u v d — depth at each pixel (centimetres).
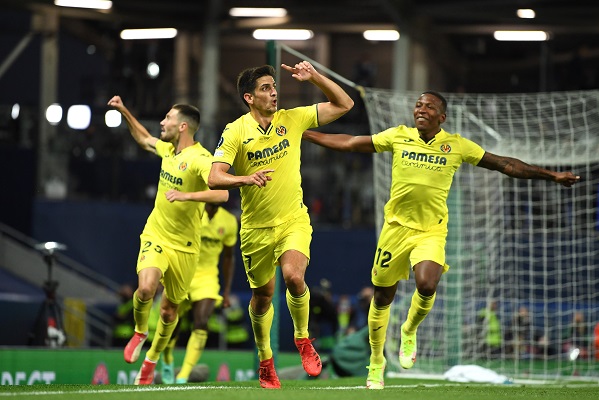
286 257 2400
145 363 3259
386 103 4584
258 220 2450
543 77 10262
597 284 5962
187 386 2600
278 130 2445
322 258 7650
